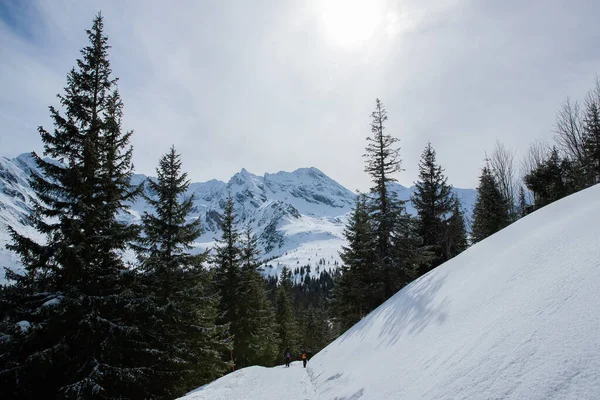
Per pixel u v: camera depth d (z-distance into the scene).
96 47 12.34
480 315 5.82
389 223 22.06
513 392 2.93
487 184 29.61
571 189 25.56
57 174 10.91
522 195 32.81
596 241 4.71
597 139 23.20
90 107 12.07
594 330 2.83
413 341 8.04
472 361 4.24
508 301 5.29
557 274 4.65
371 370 9.12
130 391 11.61
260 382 15.02
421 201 26.47
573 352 2.77
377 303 23.05
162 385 13.19
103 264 11.59
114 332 10.84
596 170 23.69
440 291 9.91
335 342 19.56
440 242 25.61
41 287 10.55
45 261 10.14
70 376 9.94
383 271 21.75
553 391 2.54
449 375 4.48
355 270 25.72
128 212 12.49
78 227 10.18
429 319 8.46
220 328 19.56
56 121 11.16
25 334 9.15
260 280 32.75
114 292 11.53
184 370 14.23
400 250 21.86
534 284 5.03
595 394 2.20
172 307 13.10
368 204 23.16
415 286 13.52
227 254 26.42
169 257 16.14
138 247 14.17
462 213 26.38
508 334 4.09
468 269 9.56
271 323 34.44
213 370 18.84
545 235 6.85
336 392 9.98
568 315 3.39
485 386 3.41
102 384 10.52
